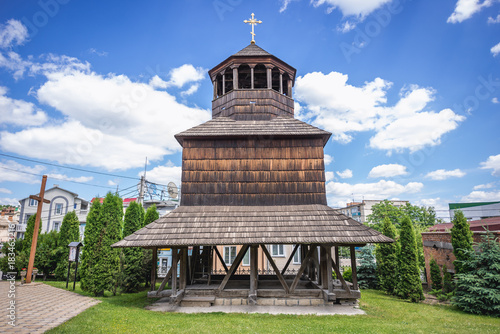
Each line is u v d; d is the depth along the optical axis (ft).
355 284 38.34
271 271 69.41
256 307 36.65
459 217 48.91
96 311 31.17
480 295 39.60
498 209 117.91
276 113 49.08
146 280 57.82
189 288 40.34
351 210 208.85
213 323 28.73
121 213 49.16
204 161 42.73
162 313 33.32
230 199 41.29
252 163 42.60
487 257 41.50
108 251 45.57
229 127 45.01
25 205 122.62
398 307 40.75
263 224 37.58
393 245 57.93
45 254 67.05
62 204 126.00
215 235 35.88
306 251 51.44
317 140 43.45
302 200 41.22
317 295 38.91
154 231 36.81
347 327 27.91
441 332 27.22
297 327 27.63
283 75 52.90
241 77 55.93
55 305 34.06
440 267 60.95
